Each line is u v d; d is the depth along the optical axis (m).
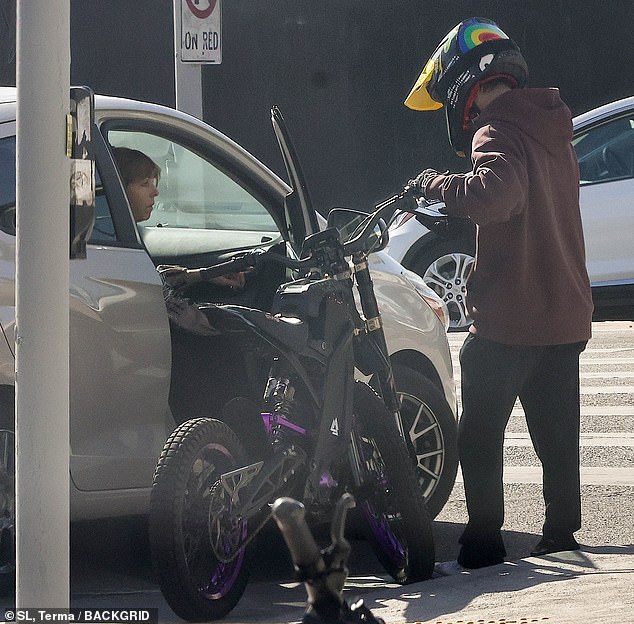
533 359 11.59
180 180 12.61
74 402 10.67
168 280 11.32
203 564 10.13
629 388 21.56
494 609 9.98
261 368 11.75
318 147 43.34
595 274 27.70
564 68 42.03
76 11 42.75
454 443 13.20
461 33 11.69
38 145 7.30
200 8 19.67
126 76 42.81
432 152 43.25
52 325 7.30
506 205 10.88
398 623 9.80
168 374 11.38
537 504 14.58
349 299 11.40
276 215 13.13
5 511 10.54
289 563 12.68
